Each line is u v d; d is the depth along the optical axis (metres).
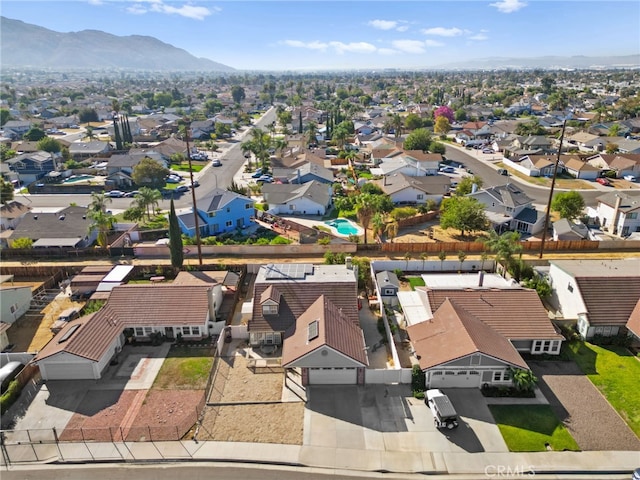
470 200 67.94
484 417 31.56
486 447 29.19
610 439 29.70
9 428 31.45
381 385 34.97
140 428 31.14
